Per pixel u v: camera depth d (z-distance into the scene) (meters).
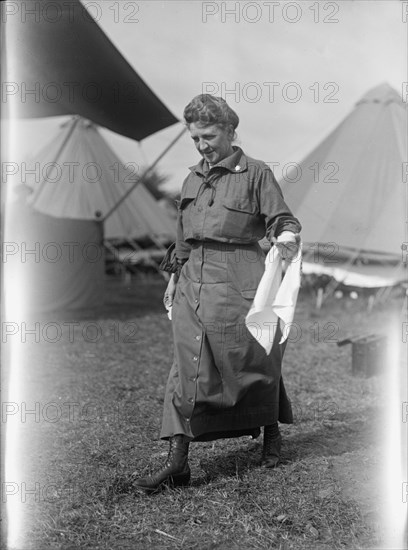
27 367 5.49
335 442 3.44
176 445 2.76
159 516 2.54
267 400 2.84
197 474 2.97
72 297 9.27
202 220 2.76
